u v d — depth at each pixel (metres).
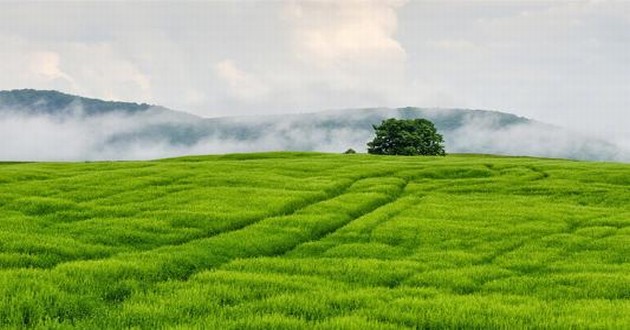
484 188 47.97
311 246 24.38
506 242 25.95
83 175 47.19
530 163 71.06
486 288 17.47
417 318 12.90
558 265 21.38
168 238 24.14
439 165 65.50
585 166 66.00
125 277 16.52
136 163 65.38
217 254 21.56
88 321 11.91
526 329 12.23
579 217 33.44
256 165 60.62
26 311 12.05
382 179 51.78
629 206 39.44
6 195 34.22
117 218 27.72
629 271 20.25
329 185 44.31
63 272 15.88
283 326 11.70
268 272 18.50
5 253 19.02
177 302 13.64
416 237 26.84
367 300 14.57
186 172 51.25
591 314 13.76
